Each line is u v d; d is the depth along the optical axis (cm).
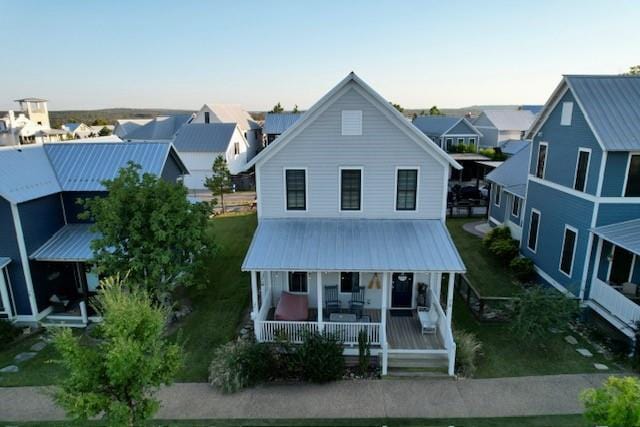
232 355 1245
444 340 1322
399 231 1460
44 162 1766
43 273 1633
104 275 1549
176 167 2123
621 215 1463
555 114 1758
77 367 721
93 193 1730
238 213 3281
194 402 1141
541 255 1859
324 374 1206
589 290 1534
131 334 757
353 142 1467
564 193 1669
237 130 4625
